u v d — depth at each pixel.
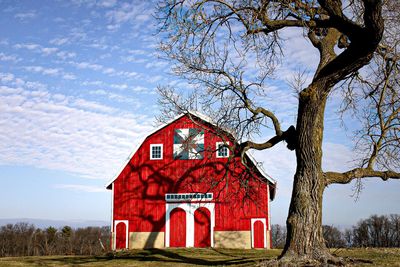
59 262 25.36
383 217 62.50
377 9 12.96
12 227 78.94
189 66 19.06
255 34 16.53
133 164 34.47
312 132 16.58
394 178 17.72
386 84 18.16
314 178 16.44
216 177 32.88
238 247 31.78
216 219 32.53
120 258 26.44
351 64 15.40
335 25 14.70
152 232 33.12
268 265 15.81
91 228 85.06
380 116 18.05
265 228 31.73
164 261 23.81
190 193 33.19
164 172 33.91
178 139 34.09
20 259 28.03
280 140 18.38
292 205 16.56
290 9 15.38
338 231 63.31
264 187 31.94
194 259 24.38
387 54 18.41
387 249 25.92
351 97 20.61
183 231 32.81
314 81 16.53
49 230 79.94
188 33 16.47
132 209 33.72
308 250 15.95
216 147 33.22
